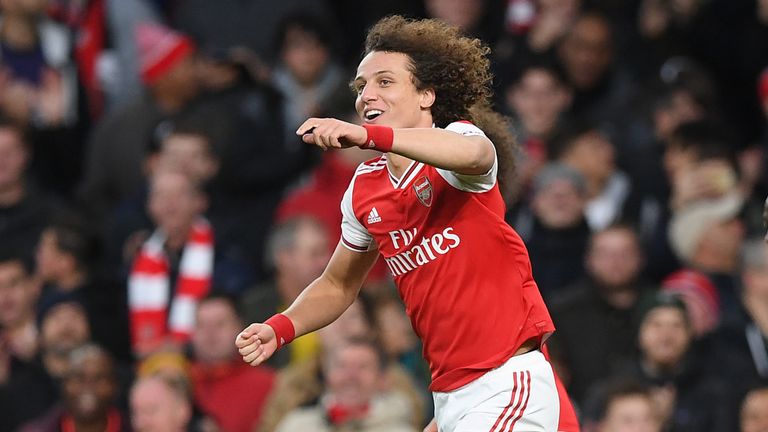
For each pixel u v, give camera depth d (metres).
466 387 16.02
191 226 33.97
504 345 15.93
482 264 15.89
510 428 15.80
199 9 41.62
